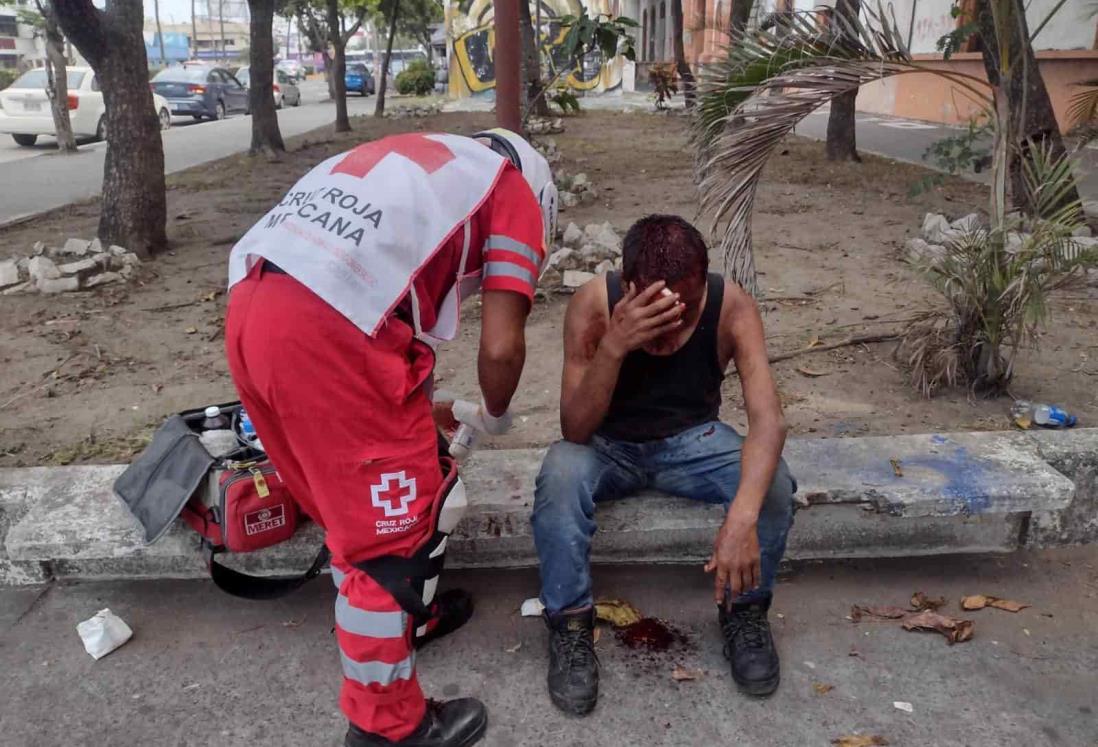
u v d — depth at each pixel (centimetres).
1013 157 491
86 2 673
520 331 217
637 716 240
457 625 275
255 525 270
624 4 2852
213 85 2362
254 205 990
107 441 393
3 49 4875
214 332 539
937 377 409
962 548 308
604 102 2533
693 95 420
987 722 234
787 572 300
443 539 218
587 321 260
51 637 276
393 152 208
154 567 302
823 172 1069
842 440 323
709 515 275
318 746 233
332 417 194
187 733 238
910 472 297
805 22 392
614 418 268
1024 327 425
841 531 302
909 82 1784
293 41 8856
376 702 214
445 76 3847
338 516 203
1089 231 606
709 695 246
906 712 238
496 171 211
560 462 250
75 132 1702
